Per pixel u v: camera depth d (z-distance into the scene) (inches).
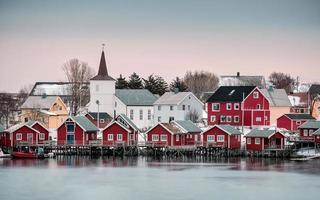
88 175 6722.4
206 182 6309.1
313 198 5649.6
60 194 5797.2
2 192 5866.1
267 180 6402.6
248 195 5748.0
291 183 6250.0
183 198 5625.0
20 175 6712.6
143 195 5748.0
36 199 5605.3
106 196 5718.5
